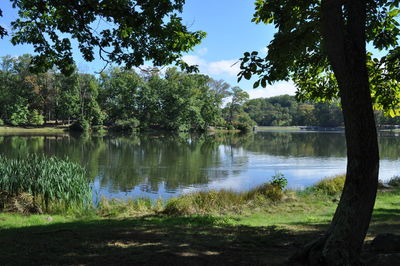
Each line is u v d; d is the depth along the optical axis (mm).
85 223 7152
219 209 9047
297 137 53469
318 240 3932
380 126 83562
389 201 9852
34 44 6844
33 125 64812
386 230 6195
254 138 50281
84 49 6973
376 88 7062
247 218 8008
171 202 8961
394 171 18547
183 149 30109
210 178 16141
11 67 71562
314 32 5797
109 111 68875
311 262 3758
